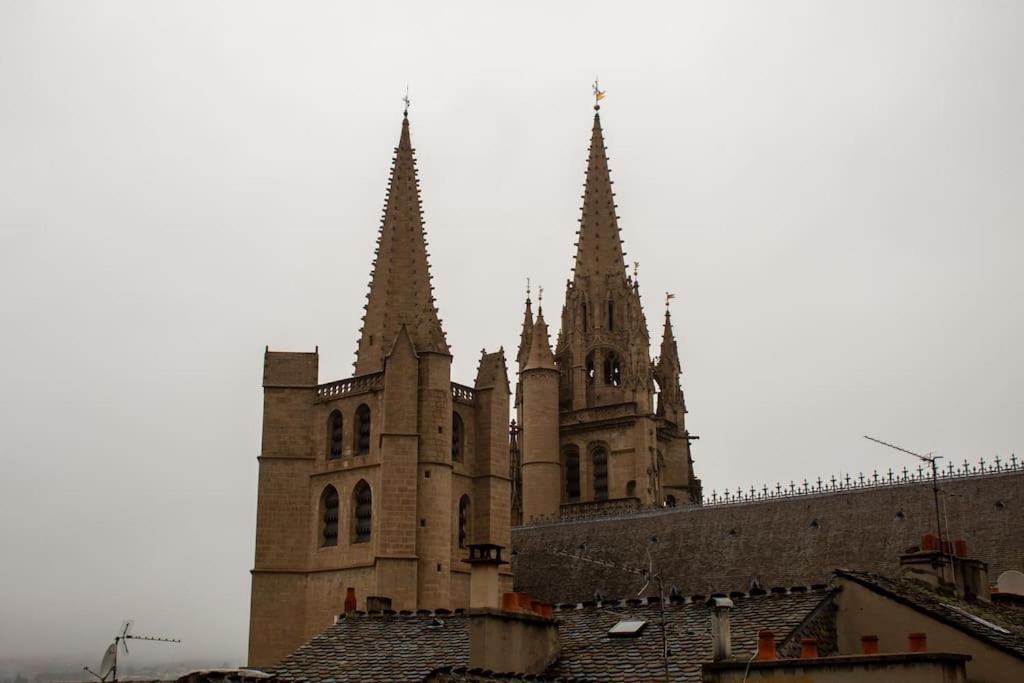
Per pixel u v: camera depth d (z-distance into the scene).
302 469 123.31
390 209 129.50
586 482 172.25
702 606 55.06
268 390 124.50
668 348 186.62
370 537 117.50
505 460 128.88
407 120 133.50
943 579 58.00
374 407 120.38
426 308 124.88
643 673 48.88
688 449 185.38
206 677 47.16
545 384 171.62
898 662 41.56
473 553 54.91
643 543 137.00
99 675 47.28
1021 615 59.69
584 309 181.62
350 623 60.62
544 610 53.81
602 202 186.50
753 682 43.22
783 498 130.75
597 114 192.50
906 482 122.69
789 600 51.97
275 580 120.50
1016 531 110.81
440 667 48.47
